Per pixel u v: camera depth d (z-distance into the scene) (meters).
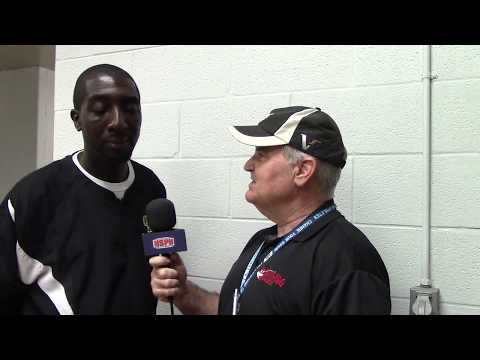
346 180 1.46
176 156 1.74
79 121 1.30
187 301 1.42
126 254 1.34
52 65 4.12
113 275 1.30
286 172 1.15
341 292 1.00
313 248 1.08
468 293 1.31
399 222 1.39
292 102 1.55
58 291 1.27
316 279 1.04
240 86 1.64
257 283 1.12
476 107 1.32
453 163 1.34
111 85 1.25
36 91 4.13
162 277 1.25
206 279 1.67
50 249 1.28
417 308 1.30
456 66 1.34
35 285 1.30
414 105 1.38
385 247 1.41
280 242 1.17
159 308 1.73
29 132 4.15
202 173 1.69
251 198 1.22
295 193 1.17
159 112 1.78
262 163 1.19
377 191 1.42
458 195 1.33
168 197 1.75
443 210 1.35
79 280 1.27
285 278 1.08
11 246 1.24
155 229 1.28
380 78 1.43
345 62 1.48
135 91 1.30
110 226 1.32
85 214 1.31
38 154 4.12
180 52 1.74
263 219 1.58
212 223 1.67
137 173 1.46
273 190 1.17
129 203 1.38
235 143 1.64
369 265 1.07
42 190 1.28
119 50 1.85
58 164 1.35
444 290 1.34
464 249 1.32
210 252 1.67
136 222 1.38
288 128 1.15
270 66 1.59
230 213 1.64
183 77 1.73
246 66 1.63
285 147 1.15
